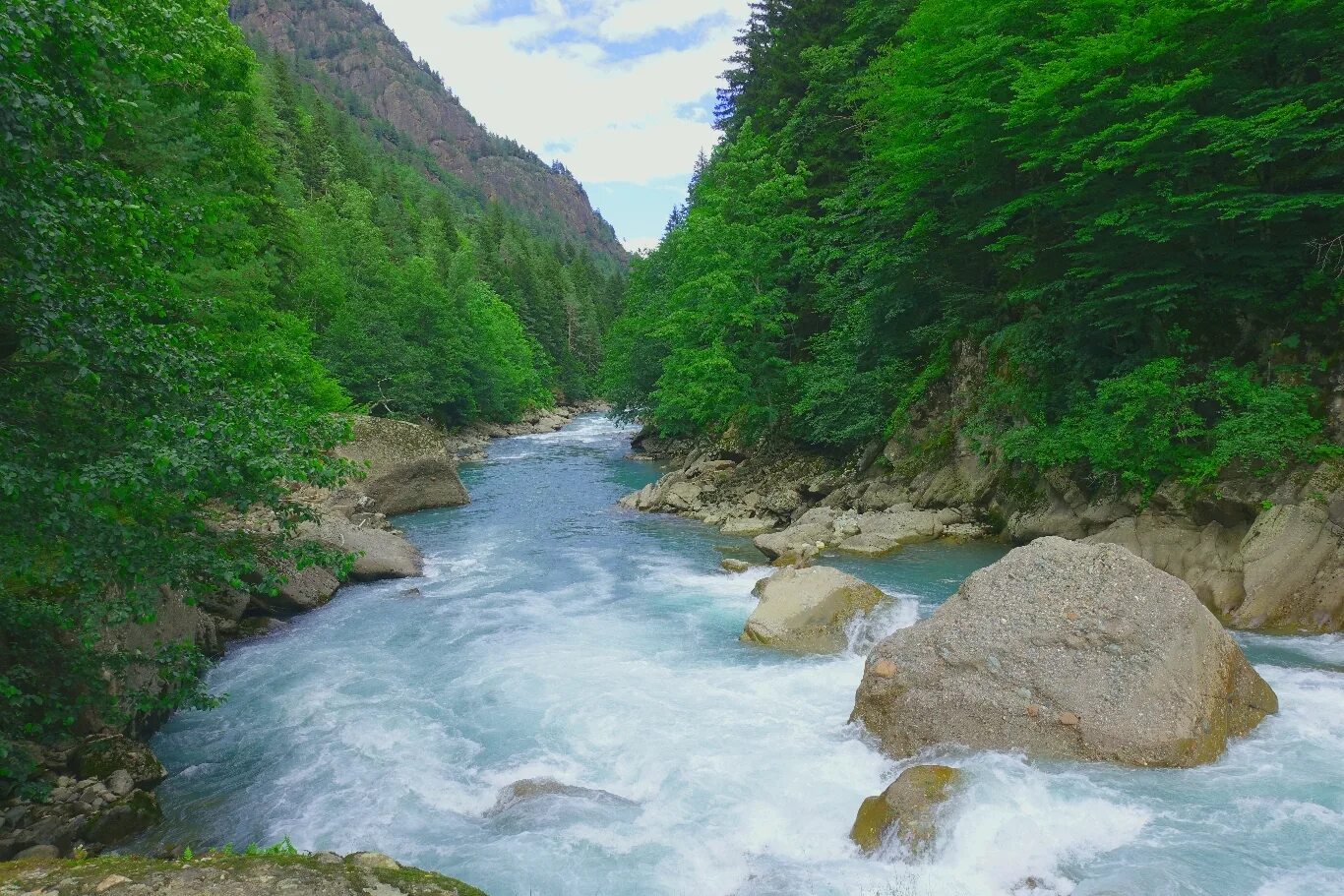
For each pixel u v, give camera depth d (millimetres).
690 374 27125
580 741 8844
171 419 6637
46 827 6738
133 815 7191
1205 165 14367
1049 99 15742
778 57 34031
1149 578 8547
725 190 28422
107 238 6980
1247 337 14570
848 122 29922
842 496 22125
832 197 29438
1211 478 13445
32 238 6047
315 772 8422
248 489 7223
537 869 6324
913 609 12234
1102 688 7750
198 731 9539
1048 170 18375
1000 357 19234
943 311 23016
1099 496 15695
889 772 7727
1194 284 14523
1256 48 13711
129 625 9469
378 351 46469
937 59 19516
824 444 26062
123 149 12914
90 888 4434
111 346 6551
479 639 12672
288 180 55812
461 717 9672
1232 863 5820
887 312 23125
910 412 22062
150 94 12516
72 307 6504
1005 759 7434
